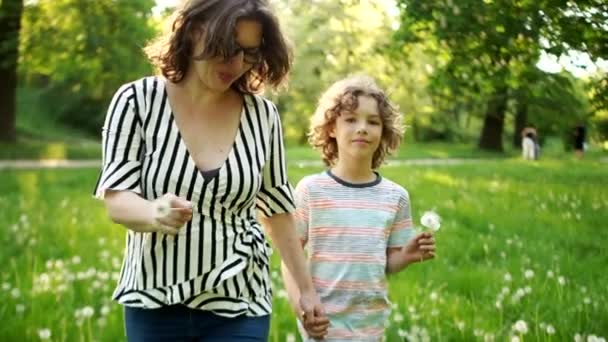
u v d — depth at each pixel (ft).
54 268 22.08
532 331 15.96
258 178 9.30
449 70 33.24
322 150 12.98
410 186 46.57
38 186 46.34
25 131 109.91
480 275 21.44
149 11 84.17
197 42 8.84
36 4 84.38
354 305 11.80
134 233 9.20
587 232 28.27
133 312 9.18
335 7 74.28
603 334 15.67
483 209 34.78
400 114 12.90
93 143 111.34
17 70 92.89
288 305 17.80
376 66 74.64
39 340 15.66
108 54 84.02
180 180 8.86
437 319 16.40
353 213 11.98
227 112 9.37
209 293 9.04
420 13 29.22
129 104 8.96
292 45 9.34
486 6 26.43
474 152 112.88
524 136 93.97
